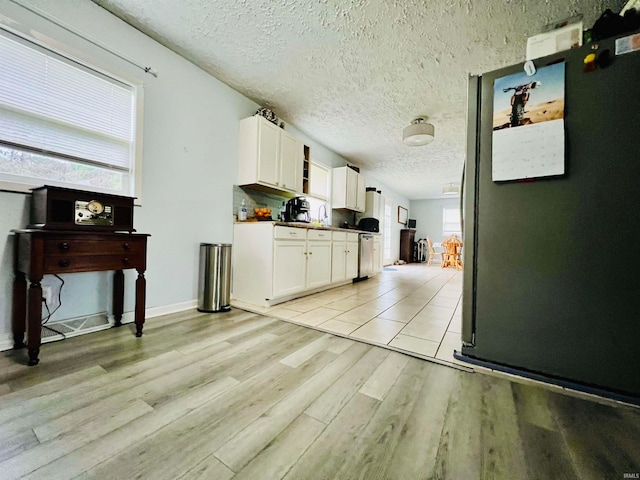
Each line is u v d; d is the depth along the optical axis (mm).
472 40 2004
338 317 2281
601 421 979
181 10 1796
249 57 2268
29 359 1309
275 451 807
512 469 758
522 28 1870
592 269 1170
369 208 5672
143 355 1445
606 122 1137
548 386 1217
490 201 1378
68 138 1708
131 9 1808
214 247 2328
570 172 1201
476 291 1419
